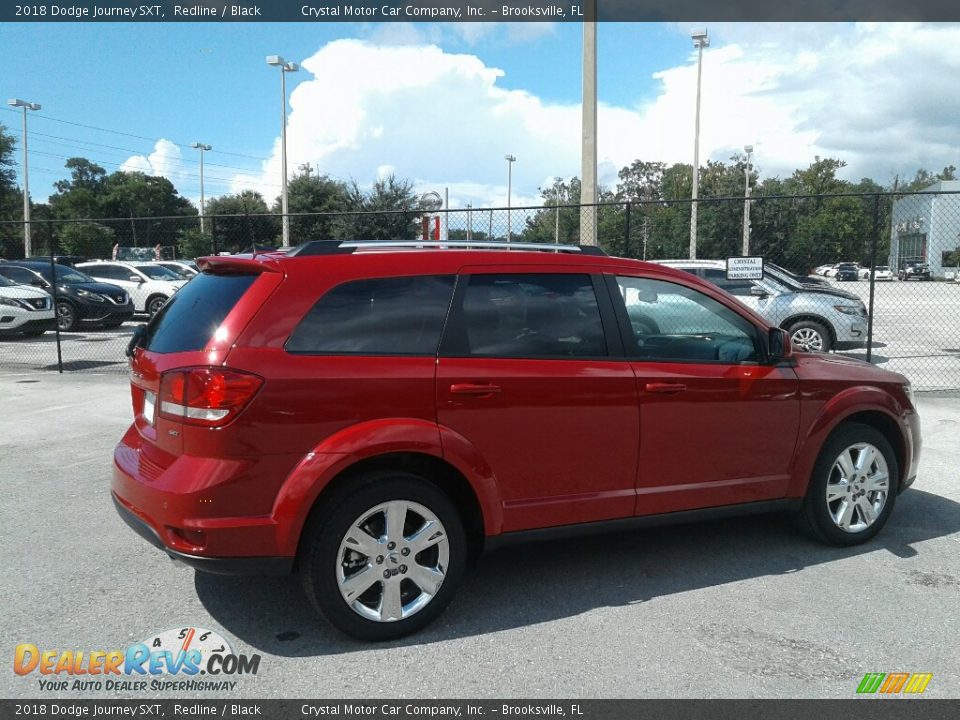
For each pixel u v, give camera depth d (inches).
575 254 159.8
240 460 125.1
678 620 145.9
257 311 131.0
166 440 130.6
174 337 139.6
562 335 153.0
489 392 141.7
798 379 174.2
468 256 148.9
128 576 164.6
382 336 137.7
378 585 138.3
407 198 1128.8
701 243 626.5
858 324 483.5
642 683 123.5
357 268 139.4
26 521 199.2
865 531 186.4
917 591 159.8
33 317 614.2
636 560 176.9
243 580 163.3
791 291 492.1
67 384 423.8
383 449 132.6
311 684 123.0
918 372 456.4
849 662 130.4
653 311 165.0
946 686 123.3
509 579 165.5
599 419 152.3
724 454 167.2
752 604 153.2
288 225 1144.2
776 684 123.5
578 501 152.4
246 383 125.2
